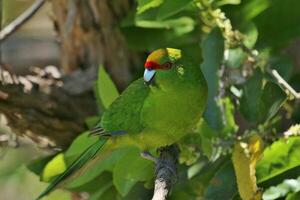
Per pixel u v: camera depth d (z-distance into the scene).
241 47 10.40
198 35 11.64
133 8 12.33
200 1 10.81
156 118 9.72
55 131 12.02
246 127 11.61
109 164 10.52
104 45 12.50
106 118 10.01
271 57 11.34
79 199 12.84
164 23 11.52
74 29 12.43
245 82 10.34
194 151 10.27
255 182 9.55
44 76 12.12
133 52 12.59
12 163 14.12
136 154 10.34
